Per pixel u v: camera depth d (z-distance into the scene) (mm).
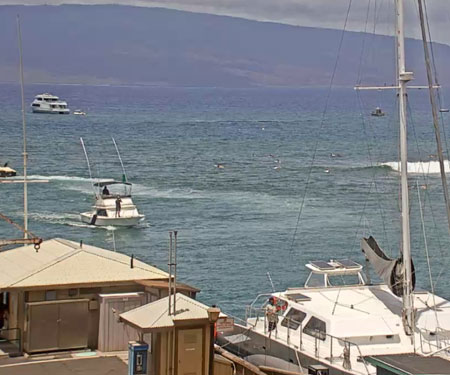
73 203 166000
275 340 57406
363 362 51531
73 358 43844
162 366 40000
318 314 56812
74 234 137375
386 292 62156
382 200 172000
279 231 139250
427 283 102938
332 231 139000
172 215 156625
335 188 192000
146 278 46656
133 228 142375
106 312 45531
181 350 39906
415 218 140875
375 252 62156
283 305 60531
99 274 46500
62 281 45531
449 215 64188
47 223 145000
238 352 60875
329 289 62781
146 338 41969
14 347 46219
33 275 45812
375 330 55281
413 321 55688
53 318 45344
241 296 97562
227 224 146375
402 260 57719
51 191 181500
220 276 107000
